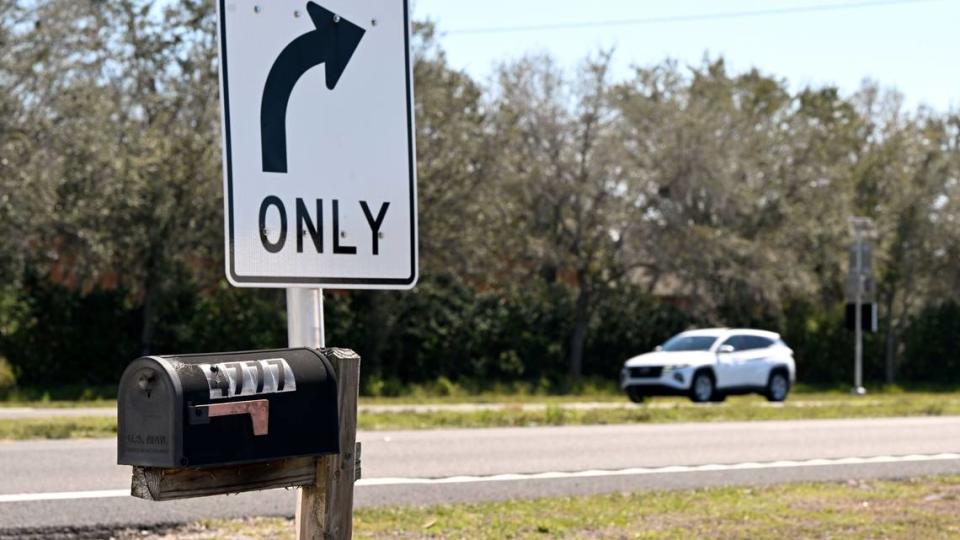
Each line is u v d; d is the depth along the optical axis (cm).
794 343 6981
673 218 6144
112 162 4606
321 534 568
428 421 2844
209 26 5094
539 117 6075
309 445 549
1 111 4169
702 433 2697
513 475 1809
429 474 1808
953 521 1346
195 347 5266
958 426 3009
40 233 4812
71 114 4338
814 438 2595
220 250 5162
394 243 588
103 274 5403
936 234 7331
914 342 7356
